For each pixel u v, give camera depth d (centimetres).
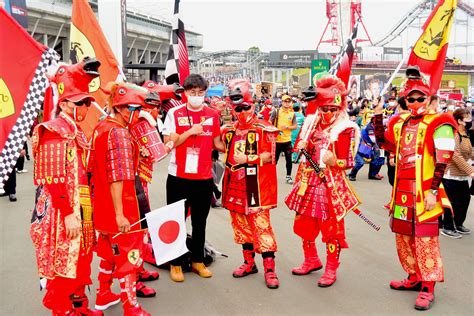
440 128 408
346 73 560
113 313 413
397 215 436
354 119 1231
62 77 349
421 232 414
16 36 394
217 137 495
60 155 330
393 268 521
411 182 425
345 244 475
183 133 468
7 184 841
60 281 346
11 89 391
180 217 415
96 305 418
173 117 480
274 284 466
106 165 367
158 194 906
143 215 388
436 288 466
